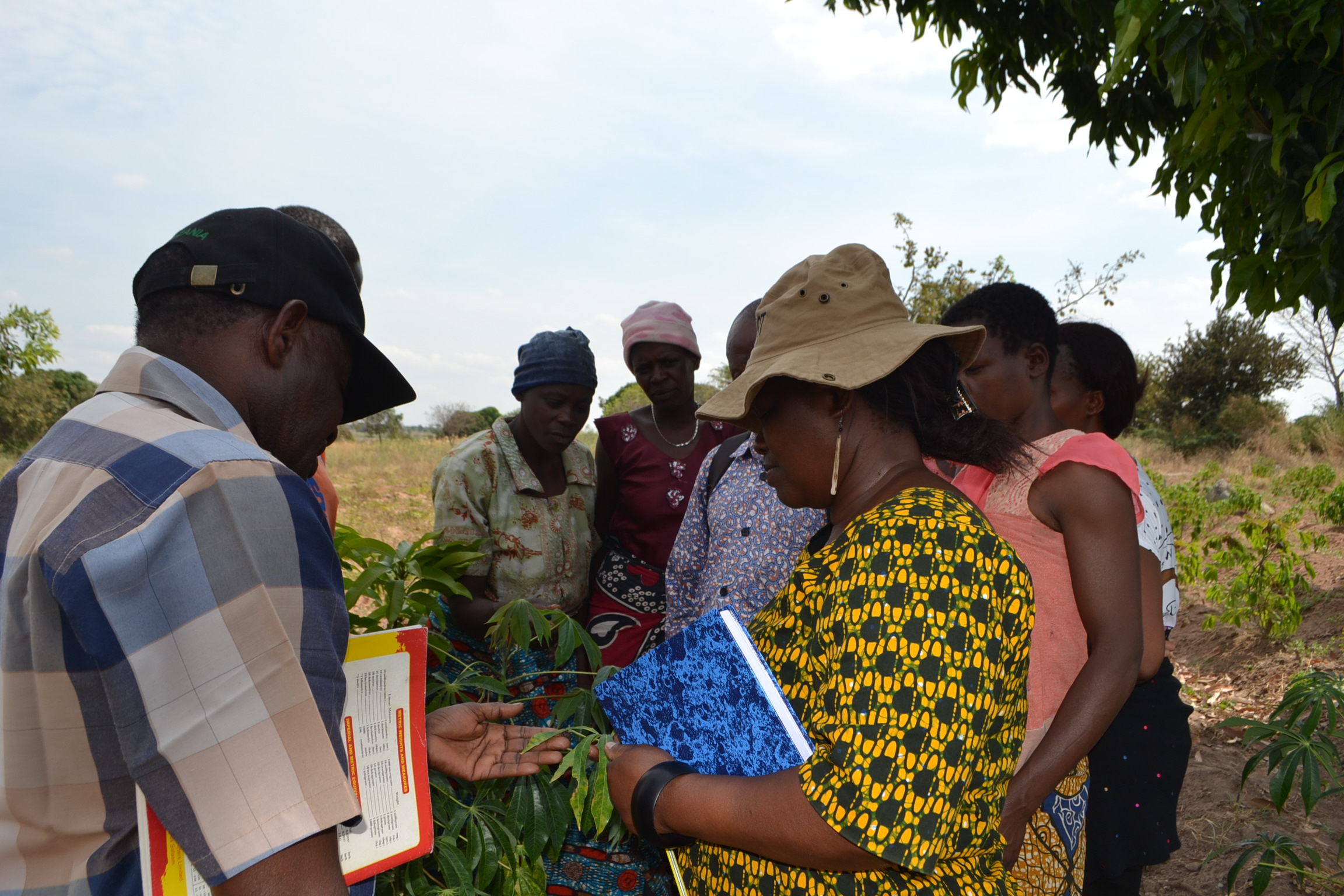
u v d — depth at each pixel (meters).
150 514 0.78
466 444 2.73
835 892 1.04
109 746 0.81
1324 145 3.20
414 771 1.20
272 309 0.99
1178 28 2.93
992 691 0.97
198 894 0.83
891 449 1.19
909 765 0.92
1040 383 1.89
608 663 2.83
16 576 0.81
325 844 0.80
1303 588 5.92
